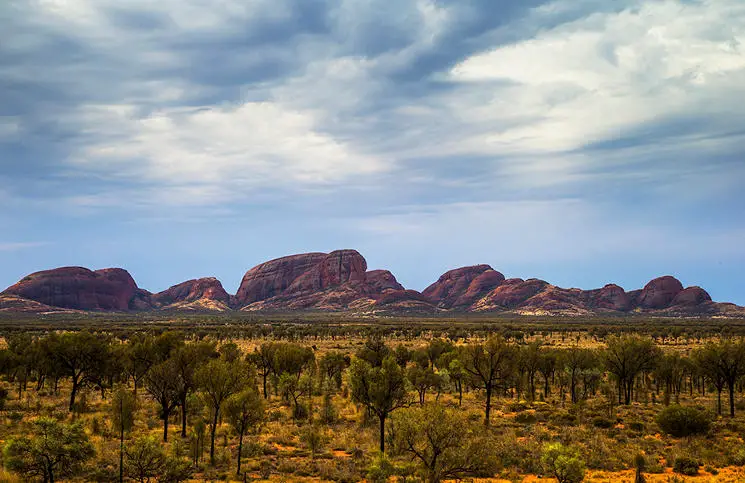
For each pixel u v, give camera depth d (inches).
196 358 1787.6
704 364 2310.5
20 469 1165.1
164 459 1234.6
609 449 1582.2
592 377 2787.9
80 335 2444.6
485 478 1306.6
